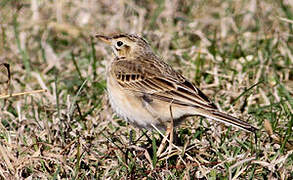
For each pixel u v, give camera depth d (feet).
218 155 39.37
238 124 38.83
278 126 44.91
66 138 43.04
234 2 69.00
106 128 45.47
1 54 62.54
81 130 45.06
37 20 67.51
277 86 52.13
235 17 67.62
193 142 42.19
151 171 38.40
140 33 63.36
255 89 51.72
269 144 41.42
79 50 63.31
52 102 50.55
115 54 47.37
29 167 39.32
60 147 40.93
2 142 41.34
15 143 41.73
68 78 56.54
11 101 51.60
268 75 54.75
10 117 48.34
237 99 48.67
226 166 38.75
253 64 56.54
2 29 64.03
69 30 65.98
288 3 67.21
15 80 56.49
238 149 39.96
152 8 69.41
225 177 37.42
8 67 45.39
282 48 59.72
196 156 39.91
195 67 56.75
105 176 37.99
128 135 44.70
